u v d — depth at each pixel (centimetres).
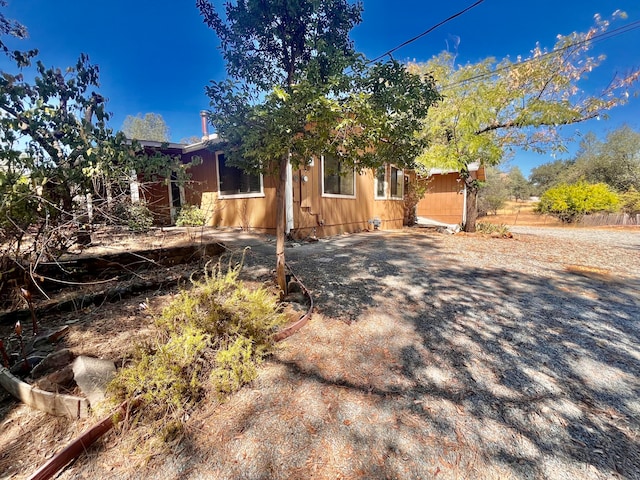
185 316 238
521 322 307
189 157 939
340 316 321
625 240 884
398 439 167
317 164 805
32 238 303
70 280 370
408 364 238
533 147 877
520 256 609
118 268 416
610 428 173
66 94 312
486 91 825
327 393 205
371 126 239
